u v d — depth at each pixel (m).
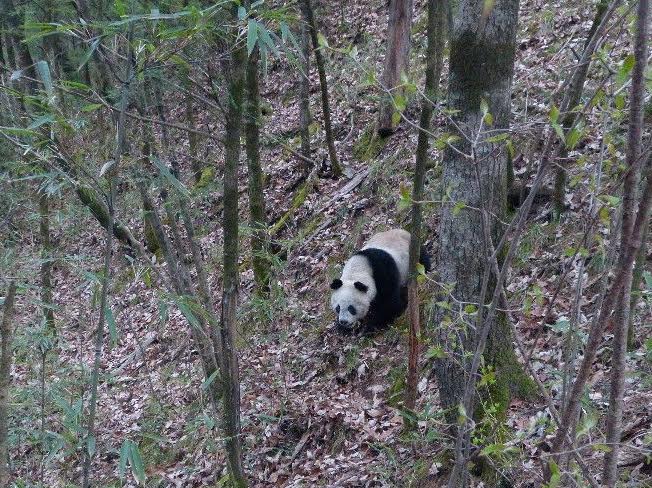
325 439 6.26
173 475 6.41
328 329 7.62
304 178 10.82
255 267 8.35
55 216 5.46
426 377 6.06
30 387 4.23
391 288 6.98
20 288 3.37
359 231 8.60
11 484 3.61
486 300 4.21
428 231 7.71
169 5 3.94
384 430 5.87
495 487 3.97
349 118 11.36
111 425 7.50
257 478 6.20
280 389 7.13
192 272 8.91
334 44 13.96
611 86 2.55
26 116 4.21
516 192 6.77
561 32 8.76
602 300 2.27
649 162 2.15
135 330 9.42
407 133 9.53
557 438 2.15
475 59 3.91
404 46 9.39
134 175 4.10
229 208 3.61
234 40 3.50
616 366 2.02
